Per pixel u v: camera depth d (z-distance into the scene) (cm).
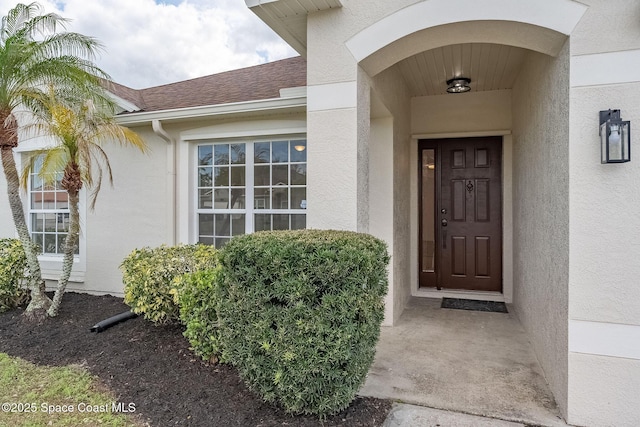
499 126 591
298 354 243
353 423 259
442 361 371
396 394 306
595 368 262
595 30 264
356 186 335
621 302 257
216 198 578
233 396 293
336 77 340
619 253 258
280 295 245
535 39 301
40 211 671
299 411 261
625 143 248
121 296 603
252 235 285
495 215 621
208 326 333
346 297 241
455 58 464
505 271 598
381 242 295
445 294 627
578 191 267
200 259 426
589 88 265
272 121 530
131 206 604
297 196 535
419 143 648
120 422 265
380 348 404
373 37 329
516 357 380
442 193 645
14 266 516
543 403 293
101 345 392
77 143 454
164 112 545
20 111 558
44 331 438
